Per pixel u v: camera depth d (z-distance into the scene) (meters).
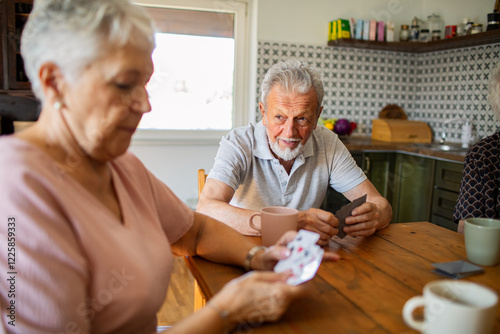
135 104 0.66
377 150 3.04
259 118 3.28
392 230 1.19
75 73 0.60
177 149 3.21
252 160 1.43
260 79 3.24
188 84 3.22
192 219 0.97
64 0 0.59
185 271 2.65
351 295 0.75
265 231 0.97
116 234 0.67
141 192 0.84
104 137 0.64
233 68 3.31
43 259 0.56
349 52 3.45
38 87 0.62
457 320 0.56
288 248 0.80
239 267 0.90
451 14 3.36
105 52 0.60
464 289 0.62
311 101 1.27
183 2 3.09
